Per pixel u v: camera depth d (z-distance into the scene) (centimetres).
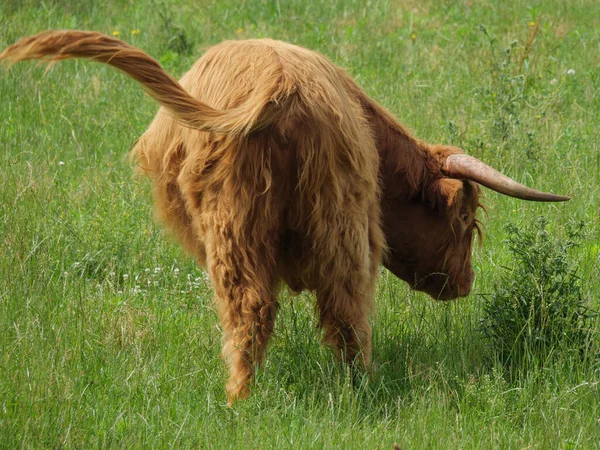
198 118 1267
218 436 1256
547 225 2047
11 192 2050
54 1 3791
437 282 1677
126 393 1365
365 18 3928
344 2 4122
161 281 1842
